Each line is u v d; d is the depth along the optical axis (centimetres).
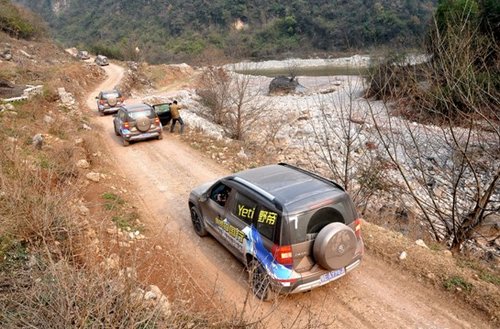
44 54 5169
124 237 755
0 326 417
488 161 1150
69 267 487
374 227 801
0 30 5362
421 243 755
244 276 663
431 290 607
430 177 1334
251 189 613
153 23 13125
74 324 414
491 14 1406
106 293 445
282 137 2052
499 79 938
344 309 578
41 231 597
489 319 544
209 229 747
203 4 12362
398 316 560
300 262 542
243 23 11706
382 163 1269
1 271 522
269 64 9069
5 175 717
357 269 668
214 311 566
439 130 1400
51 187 837
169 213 933
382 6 7469
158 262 697
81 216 762
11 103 1789
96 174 1066
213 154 1395
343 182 1147
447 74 864
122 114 1611
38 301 442
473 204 1138
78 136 1478
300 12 10544
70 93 2944
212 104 2345
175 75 6247
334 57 8819
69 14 17200
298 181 620
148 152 1472
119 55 8256
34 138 1163
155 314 466
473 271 652
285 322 554
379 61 1401
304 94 4125
